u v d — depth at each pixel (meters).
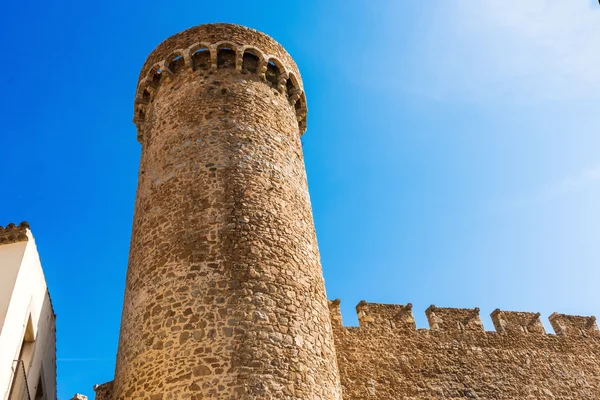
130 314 13.58
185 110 16.83
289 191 15.57
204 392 11.31
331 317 21.05
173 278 13.15
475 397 20.62
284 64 18.88
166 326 12.45
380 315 21.73
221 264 13.11
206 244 13.49
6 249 13.01
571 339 23.88
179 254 13.52
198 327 12.17
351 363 20.12
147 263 13.98
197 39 18.39
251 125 16.38
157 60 18.80
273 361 11.92
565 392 21.95
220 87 17.23
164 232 14.21
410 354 21.02
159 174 15.76
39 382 16.56
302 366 12.28
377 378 20.03
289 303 13.09
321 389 12.38
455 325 22.53
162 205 14.88
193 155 15.50
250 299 12.63
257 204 14.52
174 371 11.73
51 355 18.00
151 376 11.94
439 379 20.69
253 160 15.48
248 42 18.48
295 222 14.97
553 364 22.66
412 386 20.20
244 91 17.25
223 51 18.44
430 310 22.73
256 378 11.53
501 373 21.61
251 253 13.45
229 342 11.91
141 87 18.78
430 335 21.80
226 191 14.53
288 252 14.06
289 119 17.84
